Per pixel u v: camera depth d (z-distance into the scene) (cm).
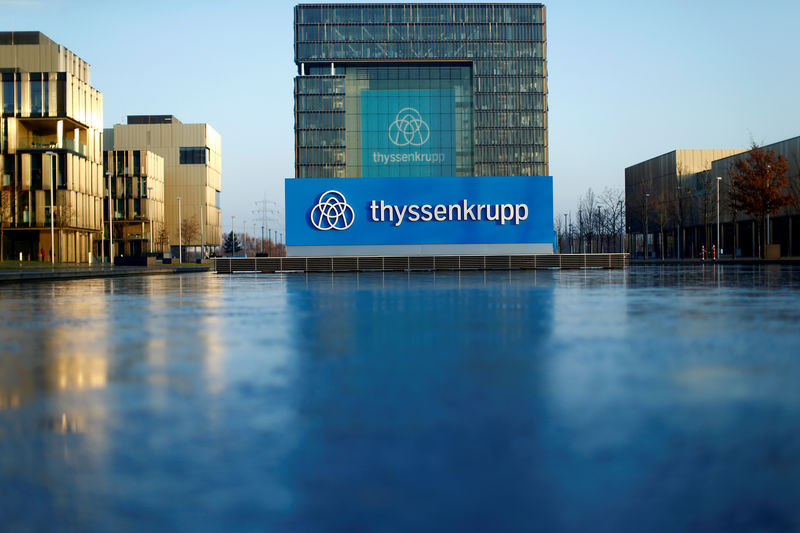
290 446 445
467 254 3912
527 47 13012
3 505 350
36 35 8750
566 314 1277
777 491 358
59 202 7938
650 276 3109
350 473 392
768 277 2928
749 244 7850
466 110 12962
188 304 1667
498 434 468
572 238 14175
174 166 14750
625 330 1028
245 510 341
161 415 531
